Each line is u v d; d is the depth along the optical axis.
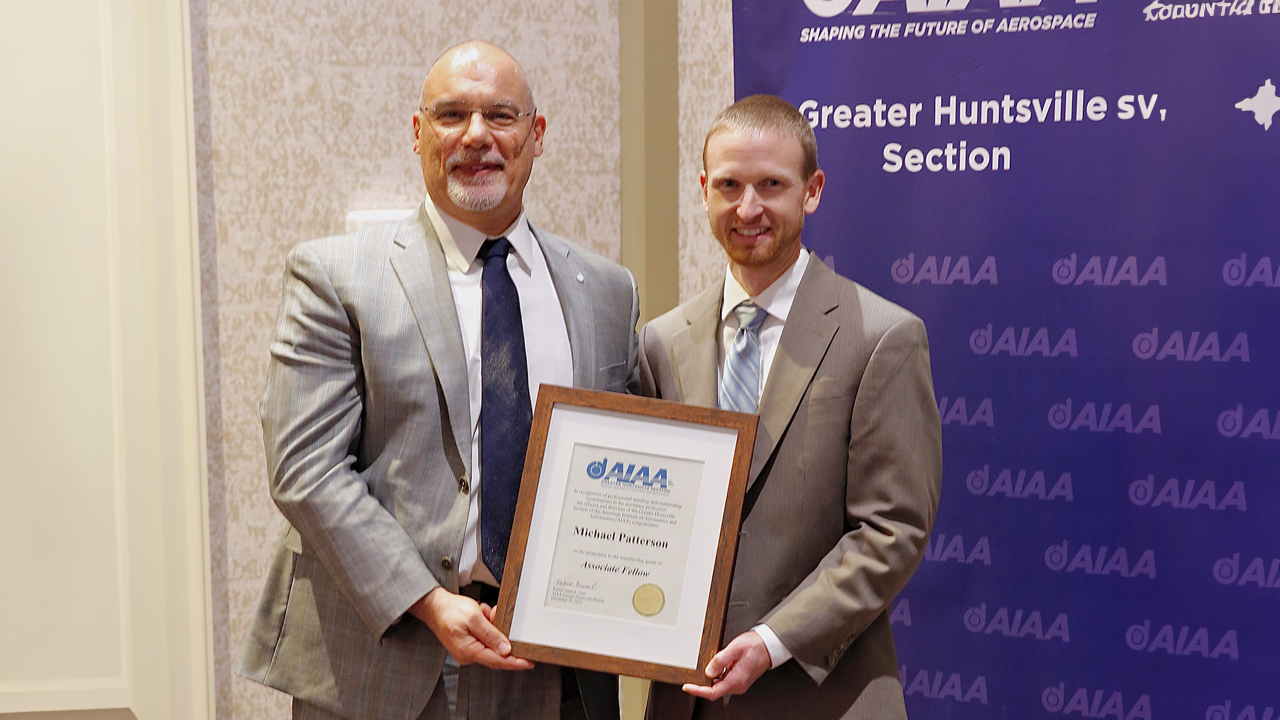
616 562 1.60
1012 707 2.24
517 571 1.59
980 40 2.19
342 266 1.72
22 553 2.48
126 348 2.47
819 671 1.59
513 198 1.74
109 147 2.45
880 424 1.61
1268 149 2.05
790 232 1.65
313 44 2.54
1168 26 2.08
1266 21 2.04
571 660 1.58
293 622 1.71
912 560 1.60
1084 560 2.19
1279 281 2.05
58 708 2.50
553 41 2.65
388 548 1.61
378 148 2.58
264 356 2.55
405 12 2.58
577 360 1.76
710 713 1.66
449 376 1.67
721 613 1.57
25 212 2.45
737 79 2.33
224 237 2.53
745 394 1.67
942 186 2.22
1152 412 2.13
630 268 2.71
